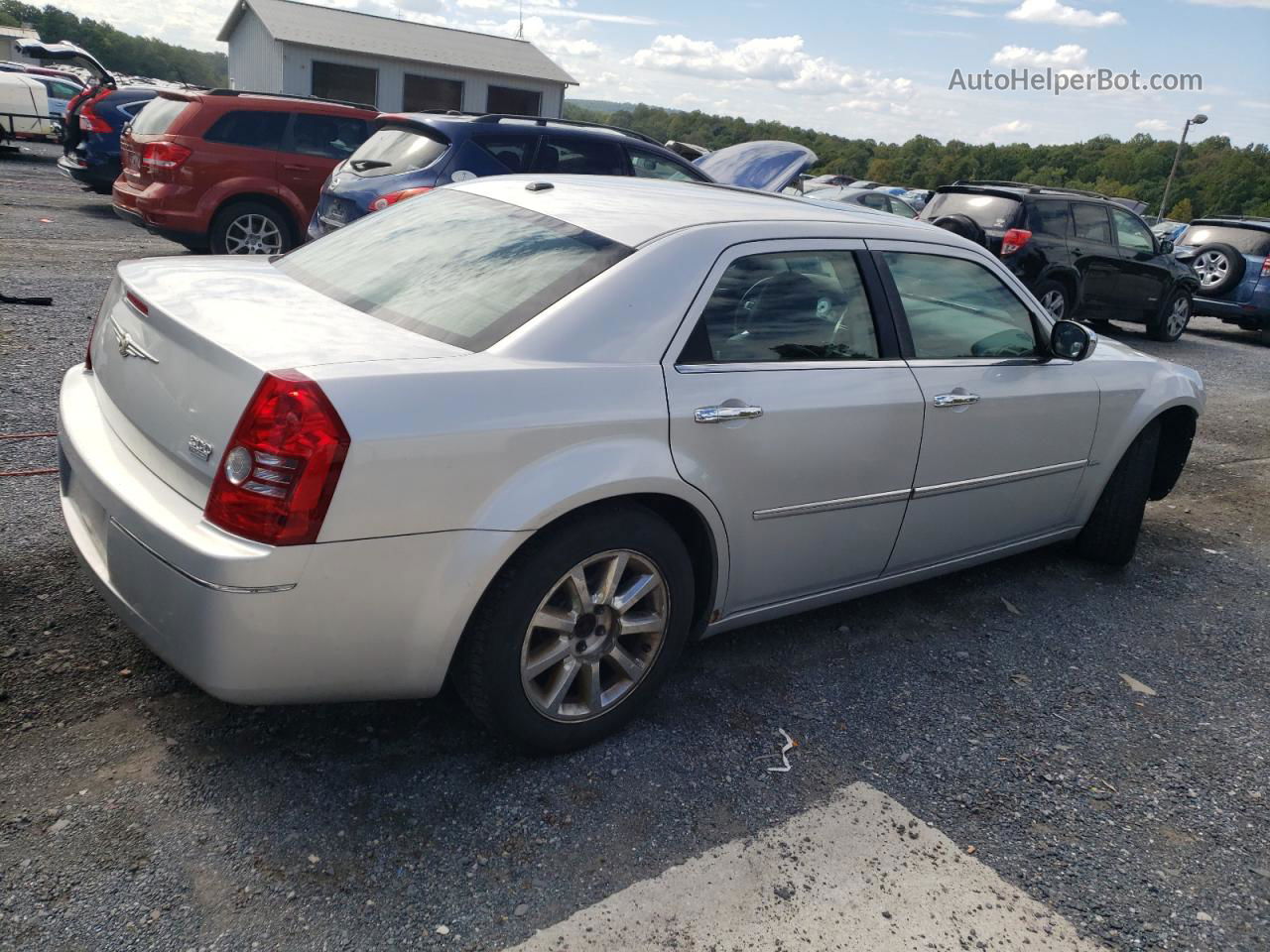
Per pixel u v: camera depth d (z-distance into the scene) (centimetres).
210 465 235
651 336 285
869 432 337
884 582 379
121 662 305
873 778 296
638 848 254
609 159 852
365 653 244
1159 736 339
